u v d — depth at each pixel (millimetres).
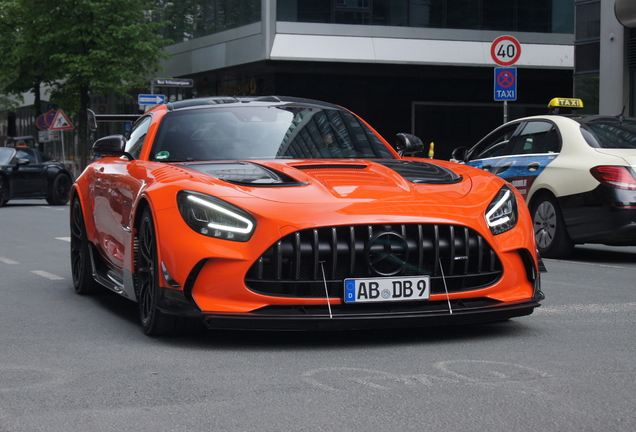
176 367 3766
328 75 26875
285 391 3314
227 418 2955
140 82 27281
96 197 5801
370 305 4074
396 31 25016
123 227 5039
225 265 4020
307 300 4000
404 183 4465
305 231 4012
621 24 17594
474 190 4492
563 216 8305
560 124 8625
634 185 7766
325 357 3936
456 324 4391
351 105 27109
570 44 26203
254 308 3984
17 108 45062
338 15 24703
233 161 4844
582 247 9922
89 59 26516
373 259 4043
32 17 26266
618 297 5797
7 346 4293
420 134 27641
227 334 4512
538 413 2979
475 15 25547
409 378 3504
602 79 18438
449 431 2781
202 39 27922
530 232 4492
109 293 6309
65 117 26094
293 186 4270
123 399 3232
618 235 7801
